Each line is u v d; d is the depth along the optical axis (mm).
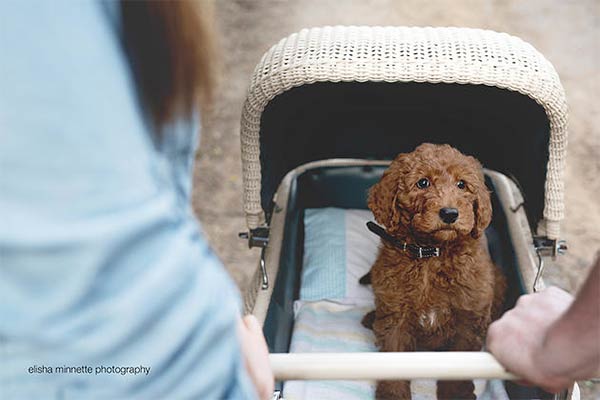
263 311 2111
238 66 5465
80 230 514
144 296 551
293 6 6375
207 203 4141
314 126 2623
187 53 636
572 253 3637
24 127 498
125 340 555
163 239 574
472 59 1878
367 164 2938
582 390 2852
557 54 5438
